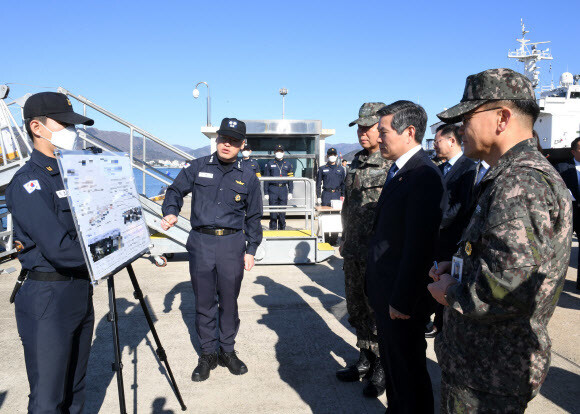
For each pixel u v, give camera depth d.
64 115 1.78
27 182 1.68
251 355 3.17
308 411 2.44
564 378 2.75
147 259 6.41
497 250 1.12
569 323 3.70
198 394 2.63
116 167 2.05
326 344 3.36
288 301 4.38
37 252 1.75
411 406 1.90
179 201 2.96
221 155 2.87
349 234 2.81
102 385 2.73
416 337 1.89
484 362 1.24
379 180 2.65
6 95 5.48
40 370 1.74
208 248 2.87
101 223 1.78
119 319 3.87
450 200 2.92
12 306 4.19
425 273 1.77
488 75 1.28
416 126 1.97
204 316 2.94
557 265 1.20
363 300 2.77
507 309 1.12
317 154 10.60
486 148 1.32
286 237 5.88
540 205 1.11
